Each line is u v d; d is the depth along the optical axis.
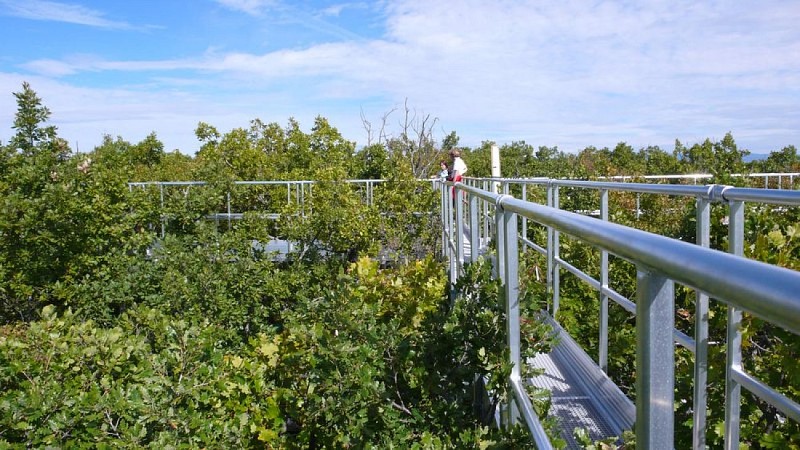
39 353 5.38
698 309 1.87
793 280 0.49
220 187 14.15
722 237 3.81
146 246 12.91
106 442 4.70
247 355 7.07
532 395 2.37
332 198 13.47
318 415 4.32
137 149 30.48
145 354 5.63
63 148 12.66
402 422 3.74
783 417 2.75
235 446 5.30
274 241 14.84
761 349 2.89
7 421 4.56
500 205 1.99
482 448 2.54
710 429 2.66
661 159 19.28
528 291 3.05
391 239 13.55
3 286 10.83
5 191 11.83
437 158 24.00
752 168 17.81
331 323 4.58
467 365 3.45
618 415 2.76
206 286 10.86
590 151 22.86
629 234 0.82
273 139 21.38
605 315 3.35
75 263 11.58
